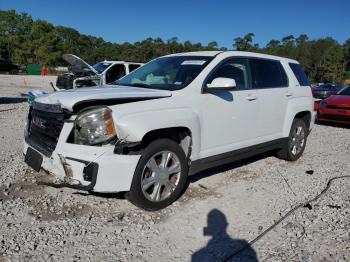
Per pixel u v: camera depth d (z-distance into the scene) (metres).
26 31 86.12
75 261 3.03
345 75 88.62
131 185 3.68
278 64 5.92
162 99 3.94
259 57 5.49
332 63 87.75
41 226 3.56
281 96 5.67
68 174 3.62
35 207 3.96
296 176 5.48
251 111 5.03
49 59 72.50
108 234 3.48
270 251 3.30
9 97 15.67
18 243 3.24
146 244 3.34
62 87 12.81
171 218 3.87
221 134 4.62
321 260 3.17
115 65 12.77
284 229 3.71
